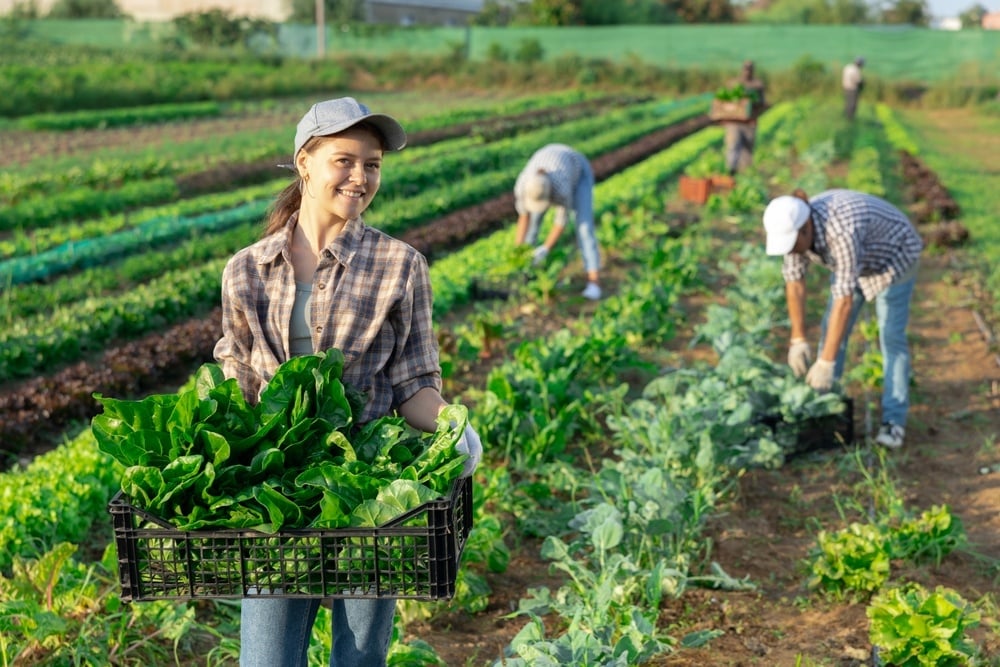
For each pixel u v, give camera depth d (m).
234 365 2.98
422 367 3.00
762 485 6.41
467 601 4.86
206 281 11.20
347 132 2.78
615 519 4.75
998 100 38.19
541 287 10.59
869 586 4.82
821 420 6.77
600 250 13.18
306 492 2.58
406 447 2.77
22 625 4.23
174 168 20.77
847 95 29.98
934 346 9.55
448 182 19.72
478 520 5.17
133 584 2.60
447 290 10.52
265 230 3.03
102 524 5.92
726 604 4.90
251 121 32.78
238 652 4.24
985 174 20.97
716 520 5.88
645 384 8.41
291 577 2.61
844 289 6.31
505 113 34.72
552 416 6.89
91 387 8.06
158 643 4.55
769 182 19.53
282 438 2.65
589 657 3.80
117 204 17.05
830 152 21.25
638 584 4.82
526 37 53.22
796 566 5.35
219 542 2.59
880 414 7.53
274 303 2.91
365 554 2.59
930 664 4.04
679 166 21.56
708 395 6.59
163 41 55.38
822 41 47.53
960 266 12.56
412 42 55.47
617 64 48.53
